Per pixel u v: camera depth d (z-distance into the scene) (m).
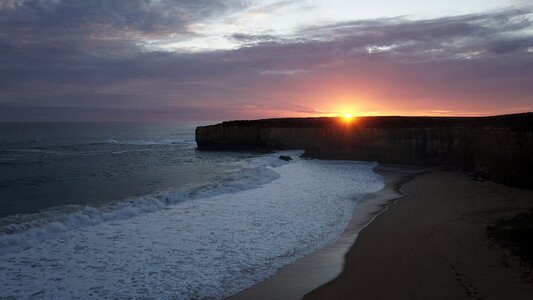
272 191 21.27
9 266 10.06
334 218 15.44
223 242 12.34
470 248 10.80
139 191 22.14
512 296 7.78
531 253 10.02
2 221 14.12
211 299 8.50
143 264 10.41
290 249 11.75
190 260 10.75
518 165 20.72
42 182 25.62
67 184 24.81
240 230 13.69
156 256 11.02
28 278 9.39
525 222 12.73
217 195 20.03
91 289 8.88
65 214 15.23
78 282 9.23
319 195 20.17
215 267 10.29
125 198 19.84
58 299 8.38
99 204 18.19
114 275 9.66
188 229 13.71
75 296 8.53
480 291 8.09
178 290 8.90
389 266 10.01
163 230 13.55
